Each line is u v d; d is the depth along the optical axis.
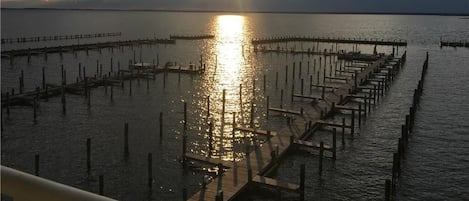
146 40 126.50
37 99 52.34
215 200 24.77
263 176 30.16
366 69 77.31
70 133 41.91
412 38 167.88
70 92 58.69
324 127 43.56
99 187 28.25
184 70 77.19
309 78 74.56
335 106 49.59
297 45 131.50
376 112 51.69
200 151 37.44
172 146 38.38
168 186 30.09
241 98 58.81
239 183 28.16
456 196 29.30
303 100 57.69
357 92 60.75
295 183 30.30
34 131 42.22
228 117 48.78
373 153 37.03
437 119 48.34
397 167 32.16
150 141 39.75
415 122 47.03
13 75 74.00
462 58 101.94
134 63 83.06
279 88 65.81
